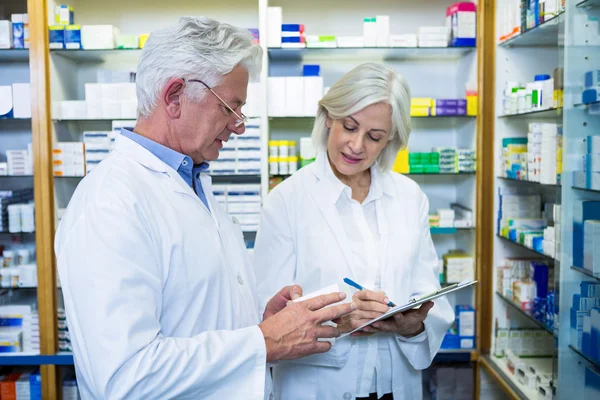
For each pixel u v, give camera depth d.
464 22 3.02
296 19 3.43
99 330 0.95
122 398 0.93
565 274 2.03
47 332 3.00
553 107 2.30
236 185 3.17
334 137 1.61
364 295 1.47
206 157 1.22
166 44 1.10
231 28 1.14
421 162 3.13
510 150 2.79
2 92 3.02
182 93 1.11
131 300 0.97
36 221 2.98
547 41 2.79
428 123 3.49
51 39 3.02
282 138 3.43
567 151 1.99
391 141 1.70
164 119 1.15
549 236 2.36
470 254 3.18
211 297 1.16
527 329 2.99
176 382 0.98
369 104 1.51
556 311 2.05
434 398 3.16
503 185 2.98
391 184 1.76
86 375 1.02
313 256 1.65
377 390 1.62
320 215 1.68
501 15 2.89
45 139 2.96
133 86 3.09
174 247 1.09
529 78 2.95
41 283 2.99
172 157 1.18
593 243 1.86
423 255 1.79
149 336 0.98
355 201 1.70
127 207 1.04
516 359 2.77
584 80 1.97
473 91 3.07
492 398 3.05
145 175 1.14
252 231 3.21
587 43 1.96
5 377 3.09
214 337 1.06
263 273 1.71
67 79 3.25
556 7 2.26
